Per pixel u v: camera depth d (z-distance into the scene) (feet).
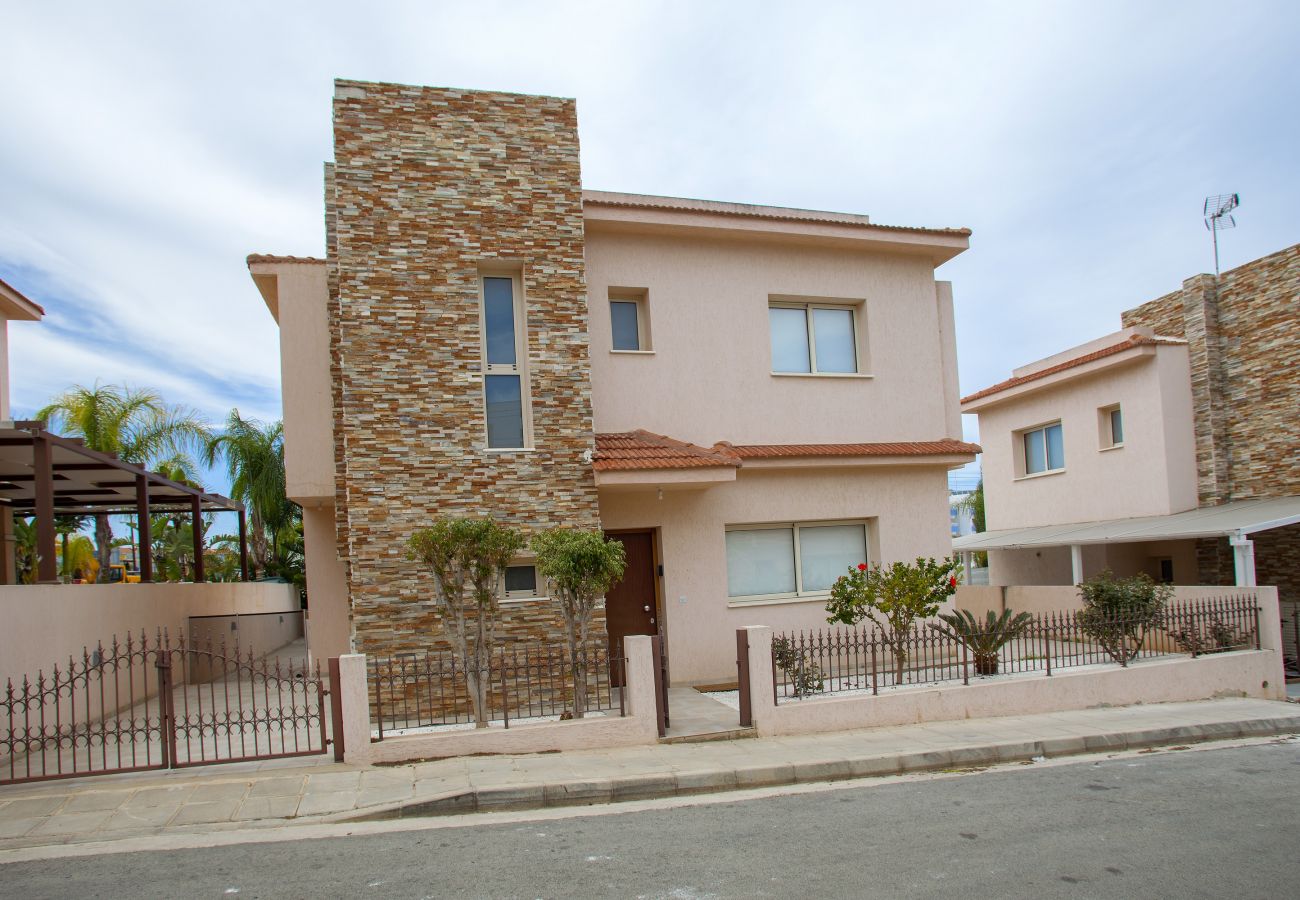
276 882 21.48
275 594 93.91
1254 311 64.54
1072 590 62.75
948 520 52.49
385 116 40.75
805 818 26.21
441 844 24.30
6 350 65.46
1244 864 21.67
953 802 27.76
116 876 22.07
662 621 46.60
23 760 33.65
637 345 49.42
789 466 48.52
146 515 55.06
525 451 41.32
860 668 48.70
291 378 50.34
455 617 38.17
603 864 22.34
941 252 54.13
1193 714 40.22
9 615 35.29
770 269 51.16
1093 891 19.97
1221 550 64.85
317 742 35.65
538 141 42.80
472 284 41.19
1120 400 70.44
